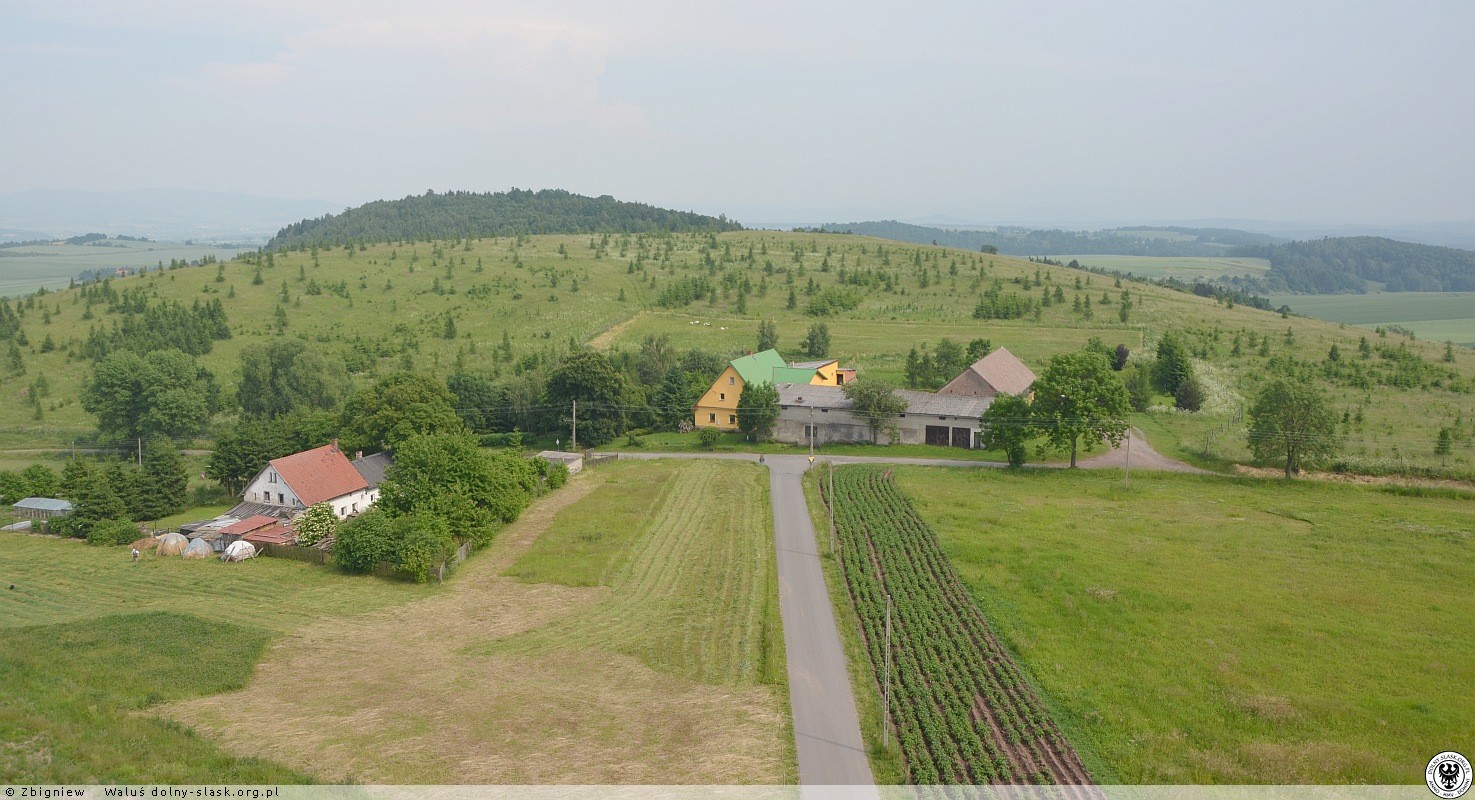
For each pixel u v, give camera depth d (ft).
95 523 249.55
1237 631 168.35
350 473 279.49
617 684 153.58
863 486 276.82
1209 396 391.04
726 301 638.53
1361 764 124.16
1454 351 492.95
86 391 393.91
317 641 173.37
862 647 166.50
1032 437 294.05
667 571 208.95
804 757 129.18
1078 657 159.74
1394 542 215.92
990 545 216.74
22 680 148.56
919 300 641.81
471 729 137.39
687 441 358.64
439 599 195.93
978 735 135.23
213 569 219.82
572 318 574.56
